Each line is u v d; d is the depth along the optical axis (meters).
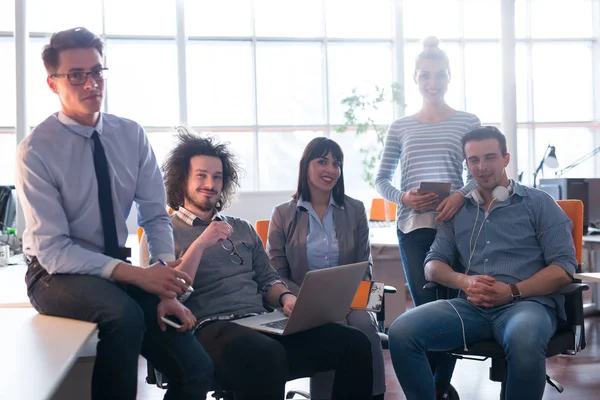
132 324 1.69
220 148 2.52
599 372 3.74
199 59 8.52
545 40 8.97
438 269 2.69
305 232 2.75
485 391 3.45
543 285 2.47
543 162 6.07
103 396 1.64
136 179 2.09
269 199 8.48
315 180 2.73
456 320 2.47
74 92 1.87
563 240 2.56
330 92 8.70
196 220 2.36
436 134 3.15
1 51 8.16
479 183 2.71
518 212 2.65
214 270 2.29
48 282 1.81
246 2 8.54
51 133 1.90
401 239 3.15
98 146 1.95
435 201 2.95
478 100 8.82
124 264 1.84
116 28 8.27
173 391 1.88
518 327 2.30
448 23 8.73
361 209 2.85
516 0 8.91
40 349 1.43
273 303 2.41
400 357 2.39
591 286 5.66
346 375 2.20
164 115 8.42
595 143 9.15
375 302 2.53
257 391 2.00
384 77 8.73
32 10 7.96
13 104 8.21
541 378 2.23
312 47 8.69
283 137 8.70
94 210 1.93
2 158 8.30
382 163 3.35
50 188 1.85
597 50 9.03
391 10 8.70
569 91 9.06
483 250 2.67
